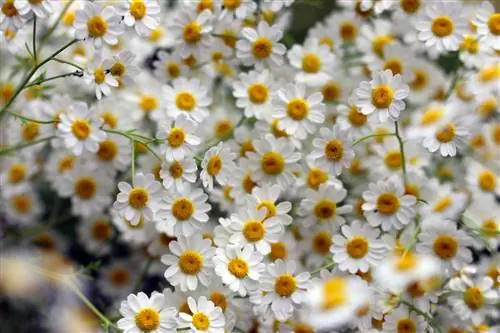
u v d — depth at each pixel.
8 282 0.76
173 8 0.82
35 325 0.76
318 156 0.74
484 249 0.77
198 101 0.77
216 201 0.76
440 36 0.77
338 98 0.78
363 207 0.73
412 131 0.75
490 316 0.75
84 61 0.78
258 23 0.78
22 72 0.80
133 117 0.78
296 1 0.82
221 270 0.71
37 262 0.78
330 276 0.72
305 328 0.72
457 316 0.74
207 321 0.70
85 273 0.78
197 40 0.77
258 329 0.73
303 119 0.75
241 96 0.76
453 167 0.79
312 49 0.78
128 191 0.72
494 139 0.76
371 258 0.72
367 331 0.72
